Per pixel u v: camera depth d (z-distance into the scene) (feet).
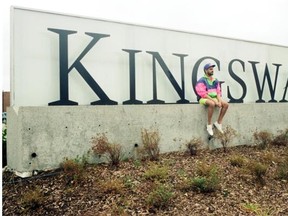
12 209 12.76
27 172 16.29
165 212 12.27
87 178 15.64
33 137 16.57
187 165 18.25
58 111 17.39
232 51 29.58
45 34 20.51
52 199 13.52
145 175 15.74
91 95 22.08
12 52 19.21
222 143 22.36
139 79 24.35
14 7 19.47
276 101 32.50
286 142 25.36
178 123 22.11
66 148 17.60
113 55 23.22
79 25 21.91
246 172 16.81
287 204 13.51
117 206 12.70
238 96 29.66
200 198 13.65
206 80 23.54
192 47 27.30
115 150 18.13
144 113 20.57
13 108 17.54
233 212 12.45
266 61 31.83
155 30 25.25
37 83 20.08
